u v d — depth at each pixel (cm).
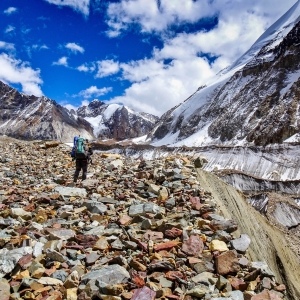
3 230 660
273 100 13025
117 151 13338
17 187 1127
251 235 1132
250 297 443
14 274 493
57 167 1580
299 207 4469
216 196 1114
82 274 494
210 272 518
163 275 492
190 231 657
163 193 916
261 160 8538
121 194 947
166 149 11738
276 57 16012
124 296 428
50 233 629
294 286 1104
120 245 591
